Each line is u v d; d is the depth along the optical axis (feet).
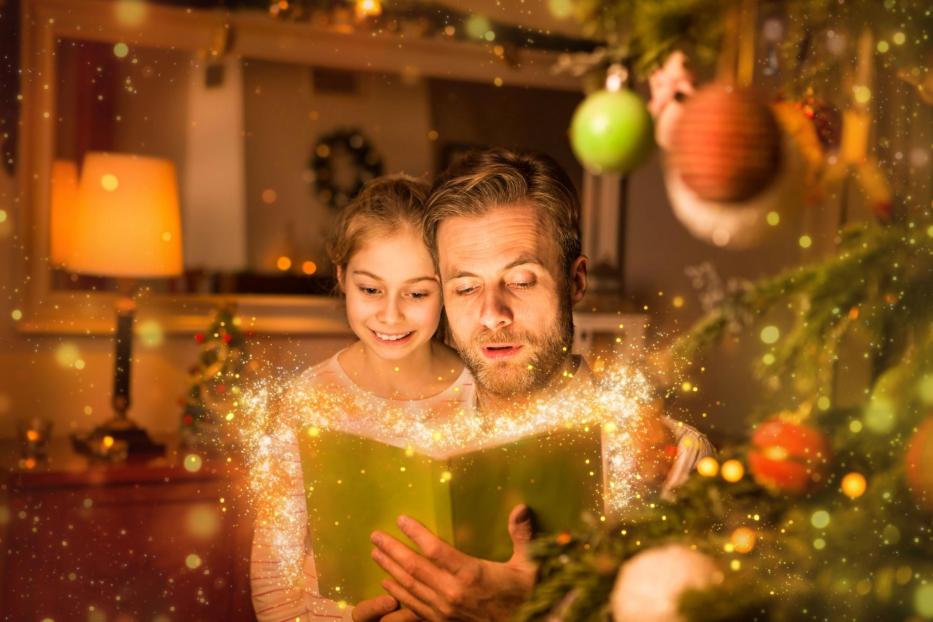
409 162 11.02
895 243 1.67
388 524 2.64
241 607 7.47
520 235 2.77
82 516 7.30
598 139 1.71
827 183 1.62
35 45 9.11
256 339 10.03
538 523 2.51
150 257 7.87
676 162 1.51
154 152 9.80
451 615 2.44
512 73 11.18
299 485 3.55
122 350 8.00
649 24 1.66
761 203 1.52
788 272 1.78
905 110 2.19
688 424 3.07
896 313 1.66
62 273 9.25
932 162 2.18
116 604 7.35
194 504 7.47
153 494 7.42
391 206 3.58
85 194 7.86
